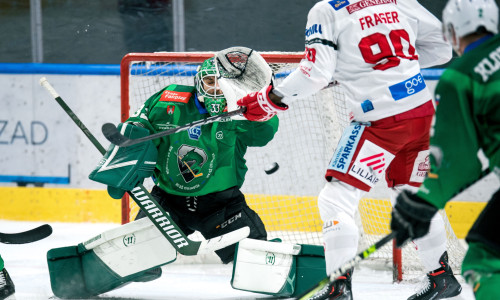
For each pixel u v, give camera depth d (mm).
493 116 5977
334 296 9203
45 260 13812
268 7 17625
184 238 10039
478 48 6176
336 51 9195
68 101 17469
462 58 6184
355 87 9203
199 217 10727
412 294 10938
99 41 18125
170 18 17922
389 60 9133
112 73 17266
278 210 15953
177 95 10375
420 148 9484
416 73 9281
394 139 9102
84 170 17547
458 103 6035
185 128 9617
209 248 10148
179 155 10312
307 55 9141
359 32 9109
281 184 16062
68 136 17547
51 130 17625
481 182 15969
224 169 10445
